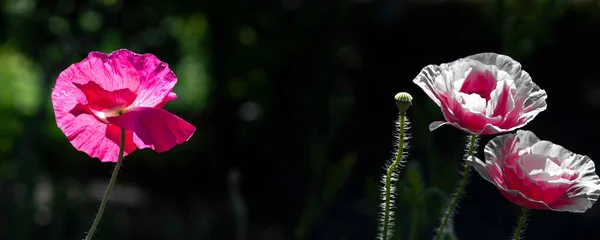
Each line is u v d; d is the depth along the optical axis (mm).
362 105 11867
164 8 7871
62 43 7195
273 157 9086
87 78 1967
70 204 7066
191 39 9266
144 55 1985
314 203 3488
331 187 3449
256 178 9188
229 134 9219
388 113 11805
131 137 2029
